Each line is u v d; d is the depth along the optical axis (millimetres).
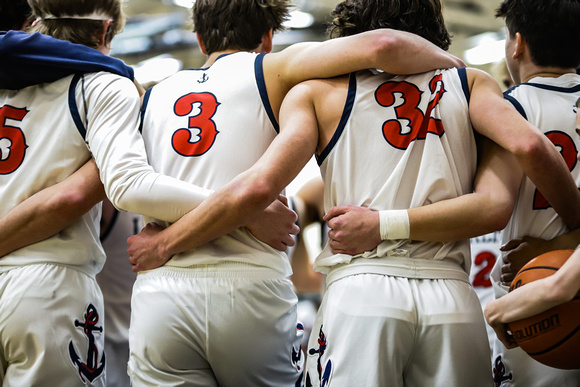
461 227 2971
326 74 3232
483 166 3158
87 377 3443
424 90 3166
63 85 3521
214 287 3143
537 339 2818
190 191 3148
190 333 3125
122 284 4543
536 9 3557
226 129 3324
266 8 3652
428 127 3086
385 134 3107
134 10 14453
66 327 3369
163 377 3143
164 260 3217
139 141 3354
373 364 2863
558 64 3623
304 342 7219
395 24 3363
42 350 3285
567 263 2693
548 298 2701
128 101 3447
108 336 4453
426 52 3199
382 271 2996
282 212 3346
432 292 2965
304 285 7395
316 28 13992
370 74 3244
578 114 3158
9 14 3975
